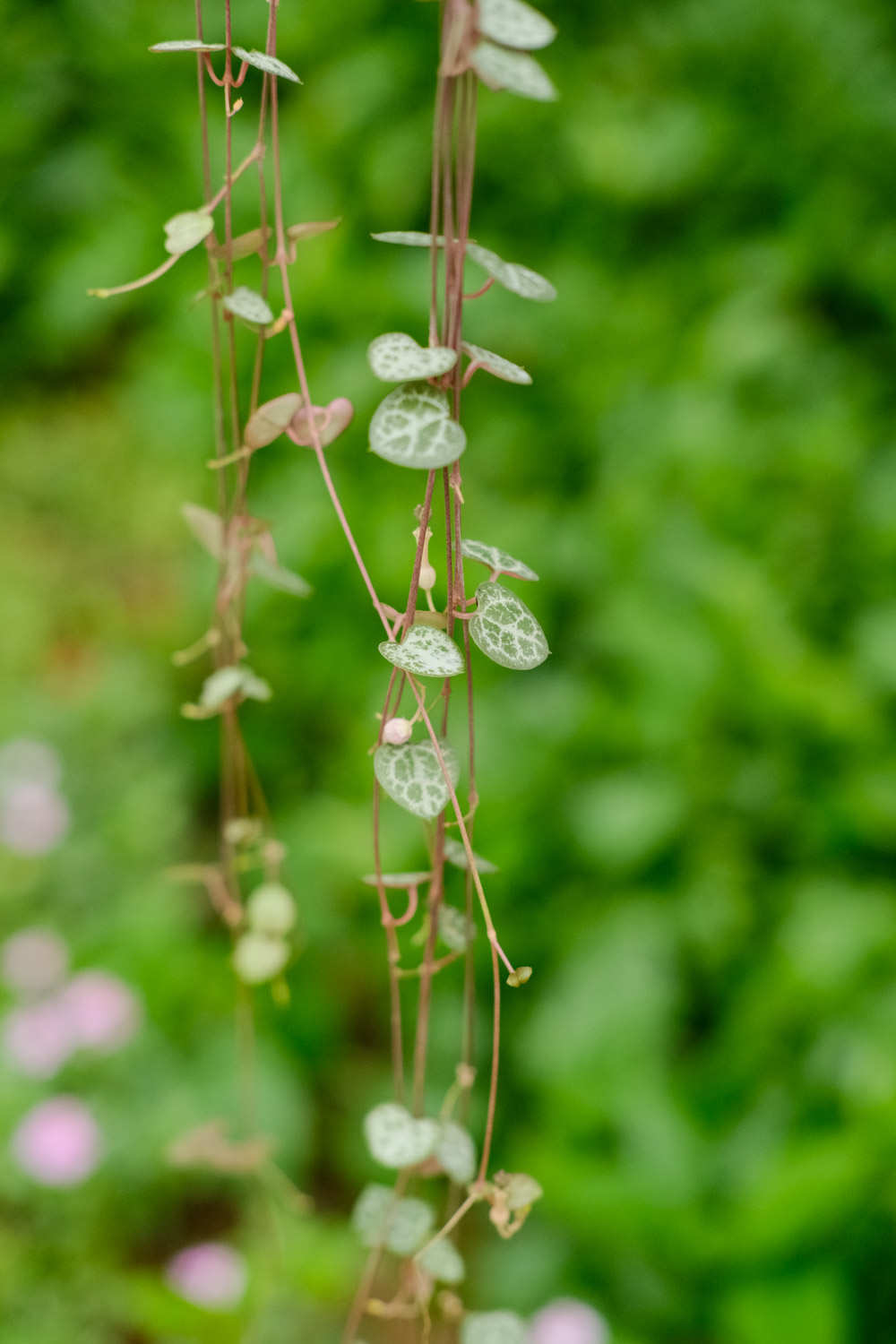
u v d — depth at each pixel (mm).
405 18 1729
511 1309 1135
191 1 1865
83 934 1494
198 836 1715
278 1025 1396
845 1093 1068
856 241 1628
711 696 1305
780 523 1410
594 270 1660
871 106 1675
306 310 1533
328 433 749
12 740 1780
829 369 1567
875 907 1188
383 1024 1428
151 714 1802
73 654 2104
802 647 1281
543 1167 1075
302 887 1418
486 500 1510
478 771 1316
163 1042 1377
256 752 1654
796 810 1279
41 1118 1228
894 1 1732
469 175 698
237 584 801
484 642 722
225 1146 864
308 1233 1122
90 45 2523
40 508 2389
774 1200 977
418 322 1538
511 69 672
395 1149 747
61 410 2643
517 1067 1287
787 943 1178
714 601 1285
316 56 1746
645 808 1285
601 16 1796
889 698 1301
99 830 1653
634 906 1276
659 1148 1074
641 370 1558
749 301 1532
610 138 1640
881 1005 1125
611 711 1364
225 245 746
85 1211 1257
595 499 1503
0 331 2713
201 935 1555
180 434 1700
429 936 760
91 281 2477
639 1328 1095
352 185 1639
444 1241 764
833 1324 976
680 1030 1287
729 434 1454
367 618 1523
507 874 1282
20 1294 1190
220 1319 927
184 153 1778
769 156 1693
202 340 1653
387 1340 1146
